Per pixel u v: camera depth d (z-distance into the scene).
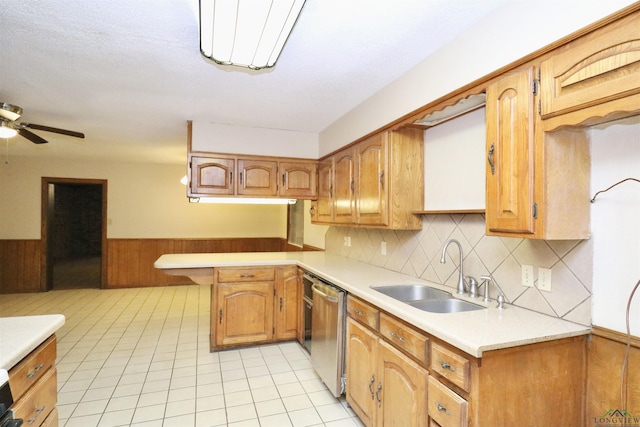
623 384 1.27
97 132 3.89
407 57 2.03
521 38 1.42
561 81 1.25
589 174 1.38
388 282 2.31
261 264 3.35
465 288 2.00
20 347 1.20
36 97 2.73
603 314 1.34
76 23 1.69
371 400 1.93
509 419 1.27
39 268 5.61
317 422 2.14
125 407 2.29
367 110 2.72
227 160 3.52
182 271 3.20
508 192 1.43
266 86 2.50
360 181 2.79
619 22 1.08
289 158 3.75
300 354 3.19
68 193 9.75
